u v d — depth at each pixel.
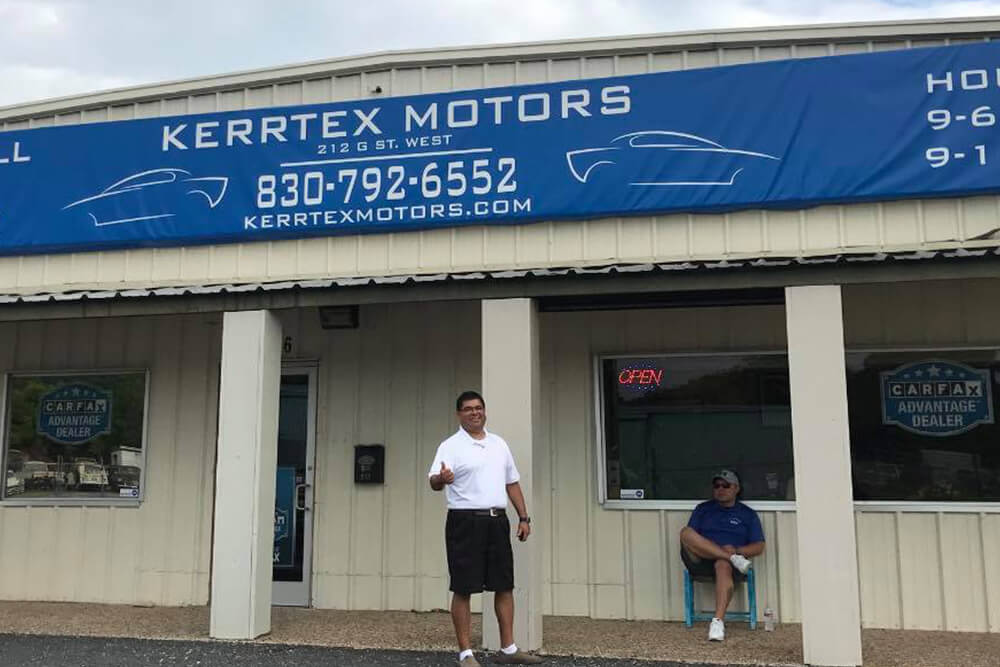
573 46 8.05
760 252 7.53
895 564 7.62
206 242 8.48
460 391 8.59
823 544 6.35
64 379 9.34
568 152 7.87
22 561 9.09
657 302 7.34
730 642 7.04
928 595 7.54
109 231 8.61
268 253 8.38
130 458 9.09
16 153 8.90
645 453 8.20
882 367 7.90
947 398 7.77
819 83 7.52
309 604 8.57
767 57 7.80
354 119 8.27
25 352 9.42
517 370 6.94
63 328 9.38
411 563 8.45
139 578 8.85
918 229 7.32
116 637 7.32
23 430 9.34
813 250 7.45
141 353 9.20
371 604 8.47
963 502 7.61
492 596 6.78
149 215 8.55
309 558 8.63
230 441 7.36
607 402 8.32
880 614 7.57
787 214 7.53
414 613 8.30
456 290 7.10
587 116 7.88
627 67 7.99
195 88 8.67
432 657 6.65
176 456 8.97
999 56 7.32
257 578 7.22
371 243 8.22
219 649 6.91
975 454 7.66
